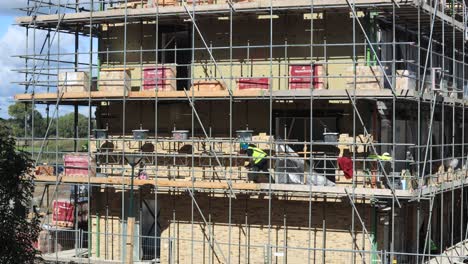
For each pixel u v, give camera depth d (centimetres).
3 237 1742
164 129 2906
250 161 2711
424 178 2683
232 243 2728
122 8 2941
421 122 2970
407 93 2466
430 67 2764
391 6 2514
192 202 2719
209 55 2856
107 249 2956
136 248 2914
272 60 2747
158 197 2877
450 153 3294
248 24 2788
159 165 2903
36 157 3256
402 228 2773
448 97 2870
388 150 2639
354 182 2491
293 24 2723
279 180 2691
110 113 3006
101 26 3047
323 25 2683
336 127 2655
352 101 2488
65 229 2983
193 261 2819
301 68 2608
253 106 2767
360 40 2636
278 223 2697
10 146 1817
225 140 2706
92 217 2991
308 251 2650
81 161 2917
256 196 2727
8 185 1794
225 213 2775
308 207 2659
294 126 2723
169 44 2955
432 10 2659
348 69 2577
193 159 2716
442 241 2972
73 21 2975
